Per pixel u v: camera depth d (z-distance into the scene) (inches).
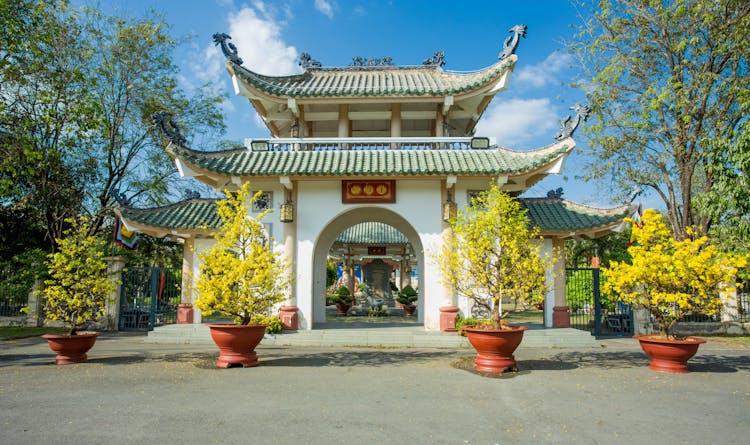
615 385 344.5
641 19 768.3
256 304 422.3
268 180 595.5
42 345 574.9
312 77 712.4
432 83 673.0
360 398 304.2
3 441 224.5
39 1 681.6
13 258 778.2
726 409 283.7
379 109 667.4
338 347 544.7
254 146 614.5
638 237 419.8
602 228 598.5
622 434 239.1
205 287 403.9
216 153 589.0
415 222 598.5
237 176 565.9
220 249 421.1
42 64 628.7
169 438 229.1
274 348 537.6
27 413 269.4
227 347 413.7
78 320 445.7
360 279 1831.9
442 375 377.4
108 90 879.1
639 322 673.0
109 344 576.7
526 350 528.7
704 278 387.5
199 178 611.2
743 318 713.0
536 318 908.6
